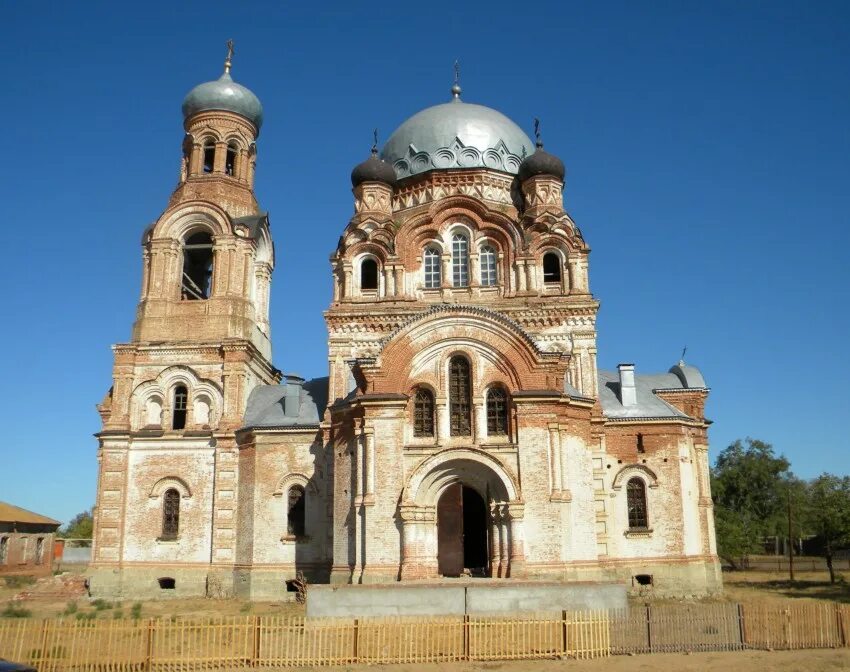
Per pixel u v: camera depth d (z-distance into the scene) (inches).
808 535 3604.8
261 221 2082.9
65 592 1806.1
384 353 1509.6
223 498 1813.5
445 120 2066.9
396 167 2066.9
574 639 1001.5
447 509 1507.1
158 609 1584.6
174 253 2010.3
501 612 1234.6
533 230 1865.2
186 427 1887.3
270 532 1739.7
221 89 2138.3
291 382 1887.3
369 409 1485.0
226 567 1774.1
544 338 1759.4
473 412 1478.8
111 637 963.3
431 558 1437.0
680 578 1716.3
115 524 1827.0
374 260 1892.2
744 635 1027.3
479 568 1590.8
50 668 924.6
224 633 1112.8
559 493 1422.2
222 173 2097.7
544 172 1942.7
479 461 1440.7
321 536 1720.0
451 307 1514.5
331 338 1796.3
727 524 2672.2
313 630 989.8
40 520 3080.7
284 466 1769.2
